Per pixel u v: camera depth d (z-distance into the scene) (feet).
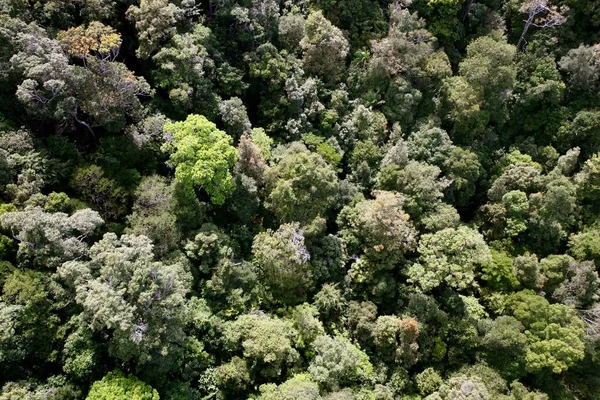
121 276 108.37
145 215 129.49
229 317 130.21
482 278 156.35
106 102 129.29
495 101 180.04
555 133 188.55
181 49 146.30
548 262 158.40
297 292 141.08
